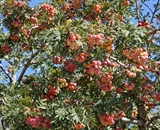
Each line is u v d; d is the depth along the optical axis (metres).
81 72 7.25
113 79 7.11
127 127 9.01
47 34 5.95
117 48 6.39
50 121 6.52
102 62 6.72
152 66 7.22
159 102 7.77
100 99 6.92
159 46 7.80
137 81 7.17
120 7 7.58
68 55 6.33
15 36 9.21
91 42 5.92
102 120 6.85
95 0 7.62
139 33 6.35
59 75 7.46
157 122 8.94
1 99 7.07
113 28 6.68
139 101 7.58
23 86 7.56
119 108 7.20
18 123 6.97
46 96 7.30
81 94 7.24
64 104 6.64
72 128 6.62
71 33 5.75
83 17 7.89
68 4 8.20
